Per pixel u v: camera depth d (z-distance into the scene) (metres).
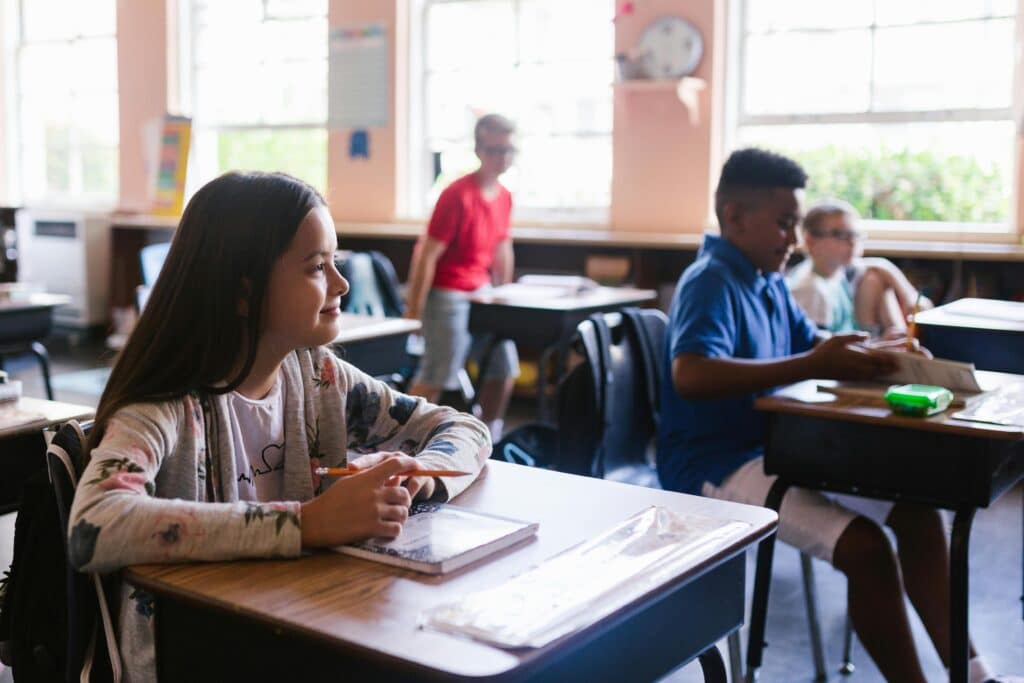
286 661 1.11
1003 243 4.96
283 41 7.13
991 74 5.05
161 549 1.18
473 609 1.06
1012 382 2.36
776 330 2.66
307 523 1.22
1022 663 2.68
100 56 7.99
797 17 5.48
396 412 1.64
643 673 1.22
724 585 1.35
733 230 2.57
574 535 1.31
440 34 6.54
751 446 2.50
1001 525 3.83
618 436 2.73
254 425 1.46
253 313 1.37
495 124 4.44
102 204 8.12
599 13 6.00
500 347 4.64
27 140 8.45
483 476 1.57
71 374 6.42
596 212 6.13
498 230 4.63
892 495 2.07
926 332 2.62
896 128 5.30
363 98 6.70
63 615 1.37
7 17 8.36
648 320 2.87
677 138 5.72
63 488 1.33
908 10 5.21
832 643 2.81
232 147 7.43
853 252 3.96
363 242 6.73
